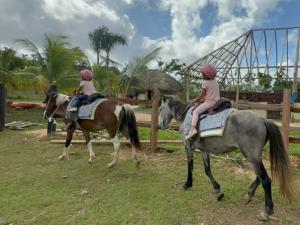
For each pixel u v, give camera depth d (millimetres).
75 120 7203
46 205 5062
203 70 5145
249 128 4406
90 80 7398
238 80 25172
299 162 7254
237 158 7391
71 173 6695
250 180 6164
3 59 24469
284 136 6953
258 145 4387
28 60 26469
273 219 4484
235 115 4598
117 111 6781
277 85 25828
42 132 11617
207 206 4992
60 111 8086
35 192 5605
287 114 6914
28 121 15031
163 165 7215
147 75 35969
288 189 4402
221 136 4691
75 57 18234
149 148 8664
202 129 4941
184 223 4449
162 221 4496
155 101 8219
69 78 18000
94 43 44156
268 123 4480
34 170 6934
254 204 5062
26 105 20156
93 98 7125
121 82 23969
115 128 6836
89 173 6680
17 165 7328
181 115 5758
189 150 5527
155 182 6078
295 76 22609
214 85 5145
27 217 4652
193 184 5949
